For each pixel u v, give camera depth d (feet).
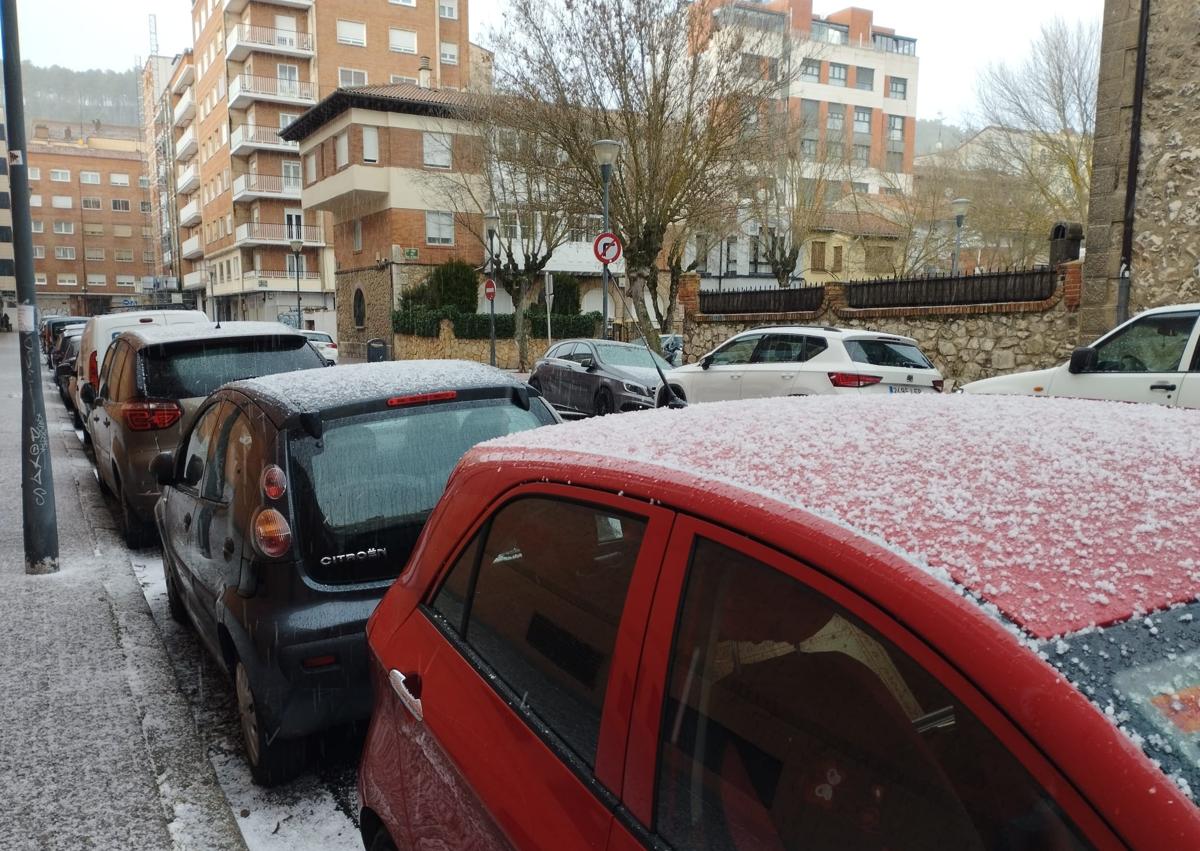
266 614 10.23
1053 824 2.87
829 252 152.97
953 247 122.83
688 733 4.30
